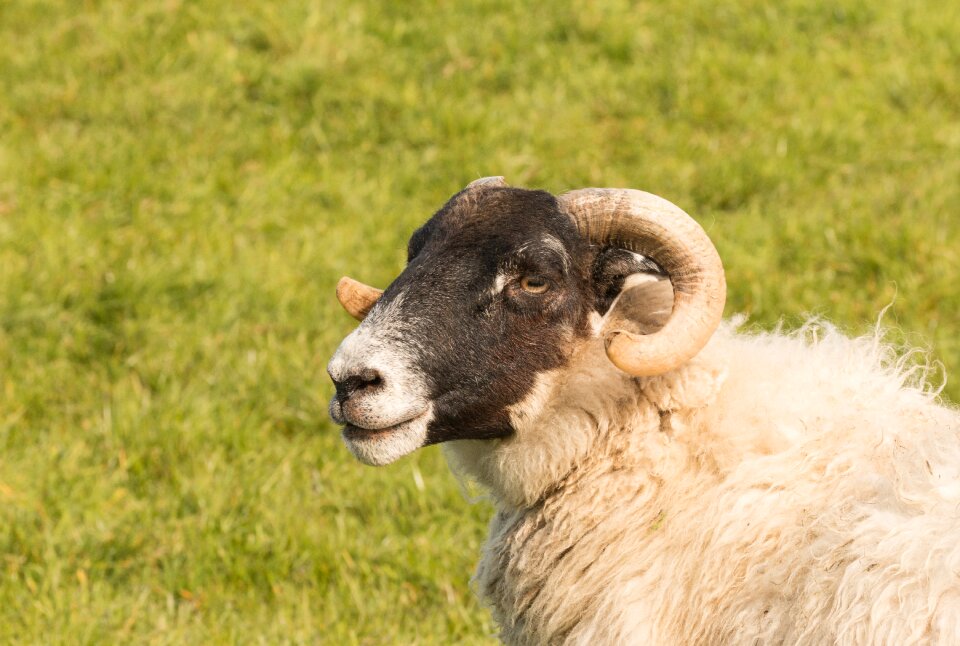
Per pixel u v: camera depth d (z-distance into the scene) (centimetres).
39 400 1670
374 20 2822
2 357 1761
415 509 1494
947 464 864
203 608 1320
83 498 1459
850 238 2022
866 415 911
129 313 1866
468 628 1292
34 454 1537
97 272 1936
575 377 941
